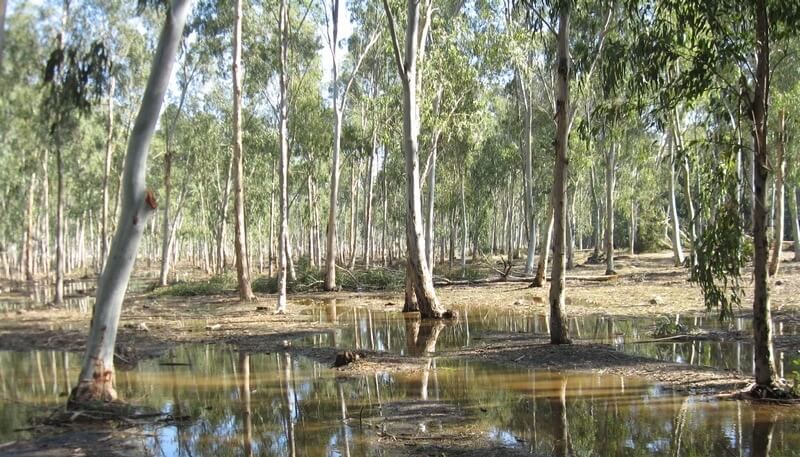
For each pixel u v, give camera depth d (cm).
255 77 3136
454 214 4388
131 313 2034
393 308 2106
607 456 610
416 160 1802
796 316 1433
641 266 3603
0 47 655
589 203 6050
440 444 660
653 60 876
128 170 809
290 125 3425
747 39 805
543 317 1716
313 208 4103
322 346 1321
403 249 6838
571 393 868
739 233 809
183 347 1341
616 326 1464
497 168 4272
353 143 3662
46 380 1023
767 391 795
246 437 698
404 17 2273
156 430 731
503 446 649
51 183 4266
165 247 3438
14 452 653
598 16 1839
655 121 1015
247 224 4603
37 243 5231
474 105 2428
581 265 3900
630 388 882
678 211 4944
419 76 2166
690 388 866
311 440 682
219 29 2928
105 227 2716
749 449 614
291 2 2950
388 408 813
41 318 1906
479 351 1220
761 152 781
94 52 882
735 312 1580
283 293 2011
